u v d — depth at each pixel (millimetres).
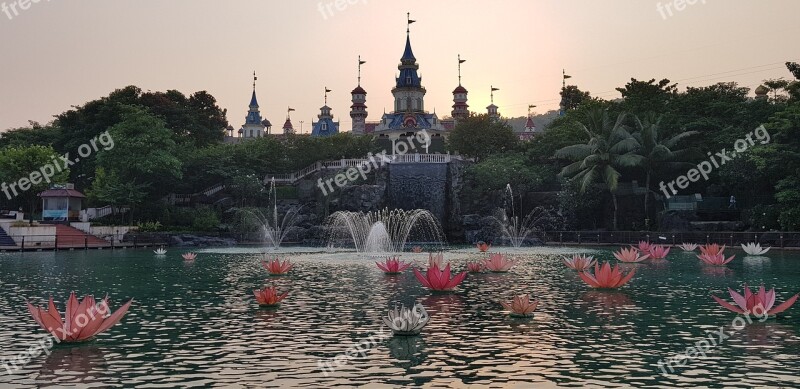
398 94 124188
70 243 60500
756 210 58906
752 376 12227
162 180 76375
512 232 70562
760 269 35438
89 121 88562
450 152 92375
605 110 77438
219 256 50344
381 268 33906
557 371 12617
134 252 55438
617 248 59812
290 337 16203
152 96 94062
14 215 75688
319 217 75875
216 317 19469
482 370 12695
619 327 17438
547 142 85000
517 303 18891
